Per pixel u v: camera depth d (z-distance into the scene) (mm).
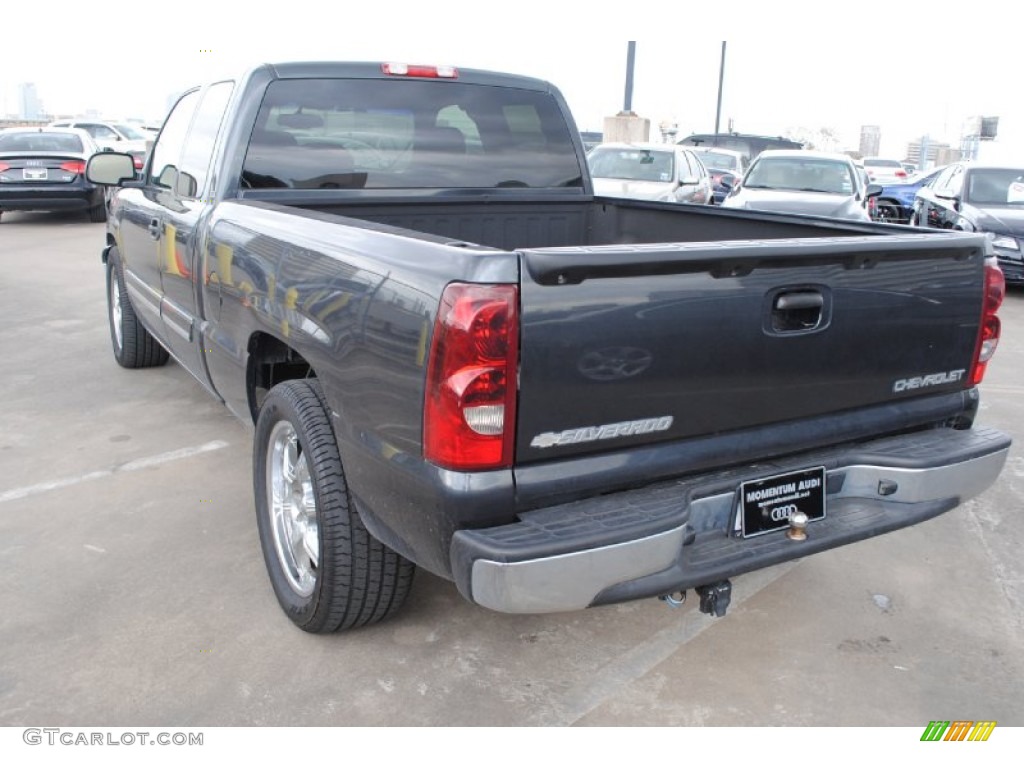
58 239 13453
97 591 3420
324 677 2938
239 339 3506
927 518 2875
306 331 2854
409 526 2445
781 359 2584
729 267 2402
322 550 2889
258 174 3809
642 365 2348
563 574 2240
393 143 4094
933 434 3045
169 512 4105
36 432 5129
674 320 2365
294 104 3844
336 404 2713
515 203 4477
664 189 11984
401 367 2363
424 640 3158
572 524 2307
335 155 3957
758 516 2660
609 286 2266
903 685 2971
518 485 2283
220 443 4984
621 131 26062
